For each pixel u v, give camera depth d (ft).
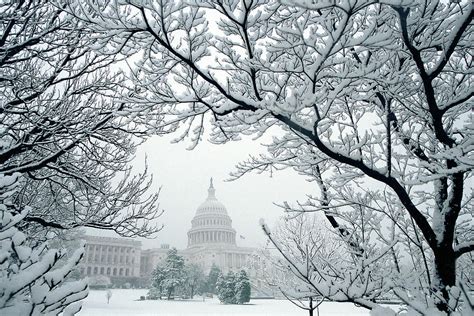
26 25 18.71
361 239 17.10
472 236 18.04
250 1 10.48
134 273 358.64
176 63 13.04
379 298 16.17
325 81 13.98
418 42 13.35
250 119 12.39
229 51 12.48
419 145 15.78
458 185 13.29
